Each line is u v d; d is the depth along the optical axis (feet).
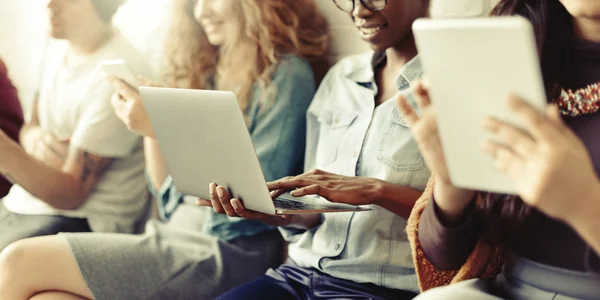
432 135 3.12
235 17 6.24
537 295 3.40
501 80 2.60
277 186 4.63
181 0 6.89
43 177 6.66
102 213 6.98
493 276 3.86
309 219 5.15
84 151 6.85
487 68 2.60
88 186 6.93
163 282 5.59
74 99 7.11
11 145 6.58
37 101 7.73
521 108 2.53
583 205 2.56
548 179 2.51
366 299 4.61
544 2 3.55
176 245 5.76
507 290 3.56
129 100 5.98
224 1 6.27
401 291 4.66
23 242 5.39
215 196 4.58
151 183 6.72
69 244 5.40
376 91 5.09
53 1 7.11
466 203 3.48
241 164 4.28
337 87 5.40
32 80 8.94
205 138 4.41
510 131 2.59
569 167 2.48
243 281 5.88
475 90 2.68
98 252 5.45
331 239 4.96
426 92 3.05
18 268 5.28
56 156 7.25
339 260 4.85
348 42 6.34
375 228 4.77
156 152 6.63
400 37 4.89
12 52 9.03
